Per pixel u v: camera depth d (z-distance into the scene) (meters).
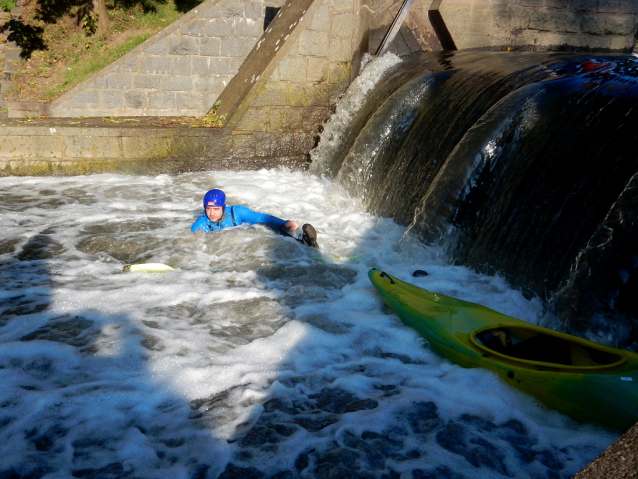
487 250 5.79
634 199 4.27
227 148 9.65
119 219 7.18
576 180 5.17
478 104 7.00
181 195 8.35
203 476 2.83
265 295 5.11
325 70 9.77
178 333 4.36
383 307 4.96
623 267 4.15
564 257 4.96
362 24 9.95
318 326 4.52
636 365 3.47
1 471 2.83
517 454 3.03
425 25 10.99
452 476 2.85
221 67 10.76
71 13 14.86
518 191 5.72
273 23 10.63
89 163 9.09
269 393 3.60
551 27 11.41
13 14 14.34
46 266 5.66
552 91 6.05
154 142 9.26
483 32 11.18
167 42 10.38
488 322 4.34
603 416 3.21
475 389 3.67
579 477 1.93
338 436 3.17
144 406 3.43
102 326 4.42
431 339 4.22
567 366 3.49
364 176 8.42
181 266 5.79
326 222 7.60
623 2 11.56
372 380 3.80
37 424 3.21
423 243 6.28
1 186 8.46
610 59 7.33
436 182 6.40
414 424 3.29
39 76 12.75
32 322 4.46
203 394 3.59
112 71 10.27
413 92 8.36
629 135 4.93
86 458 2.95
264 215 6.44
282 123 9.81
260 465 2.92
